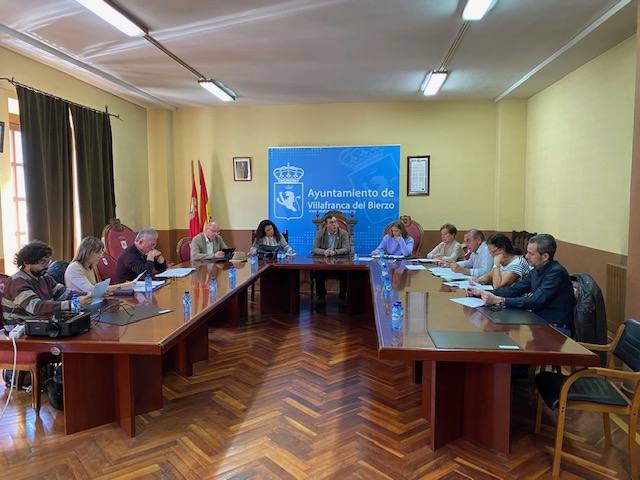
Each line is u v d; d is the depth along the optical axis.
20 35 3.76
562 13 3.37
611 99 3.98
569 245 4.83
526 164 6.18
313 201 6.48
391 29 3.65
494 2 3.18
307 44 4.00
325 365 3.42
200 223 6.68
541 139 5.64
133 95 5.82
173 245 6.96
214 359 3.55
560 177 5.07
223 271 3.99
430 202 6.51
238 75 5.02
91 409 2.43
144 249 3.69
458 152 6.41
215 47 4.08
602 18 3.41
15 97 4.18
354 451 2.22
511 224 6.30
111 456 2.18
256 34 3.75
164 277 3.62
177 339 2.14
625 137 3.77
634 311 3.04
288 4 3.20
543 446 2.29
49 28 3.66
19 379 2.96
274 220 6.56
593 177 4.32
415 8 3.26
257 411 2.66
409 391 2.94
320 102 6.47
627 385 2.53
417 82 5.34
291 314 4.98
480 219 6.46
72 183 4.83
